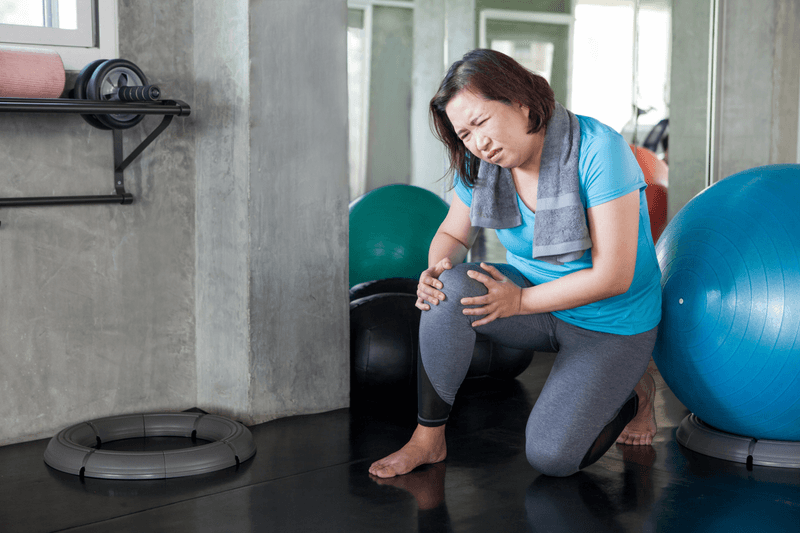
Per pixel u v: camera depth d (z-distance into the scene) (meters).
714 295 1.85
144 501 1.72
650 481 1.83
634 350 1.79
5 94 1.91
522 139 1.62
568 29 4.39
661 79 4.74
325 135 2.42
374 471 1.88
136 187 2.33
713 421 2.01
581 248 1.63
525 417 2.38
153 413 2.27
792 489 1.77
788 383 1.79
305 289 2.41
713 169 4.97
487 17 4.18
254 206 2.27
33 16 2.24
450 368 1.83
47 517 1.63
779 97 5.02
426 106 4.12
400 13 3.98
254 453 2.04
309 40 2.35
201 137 2.40
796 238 1.80
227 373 2.39
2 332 2.11
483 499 1.72
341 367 2.51
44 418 2.20
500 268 1.90
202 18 2.35
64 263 2.21
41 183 2.15
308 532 1.55
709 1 4.80
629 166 1.65
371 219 3.24
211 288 2.42
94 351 2.28
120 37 2.26
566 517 1.62
